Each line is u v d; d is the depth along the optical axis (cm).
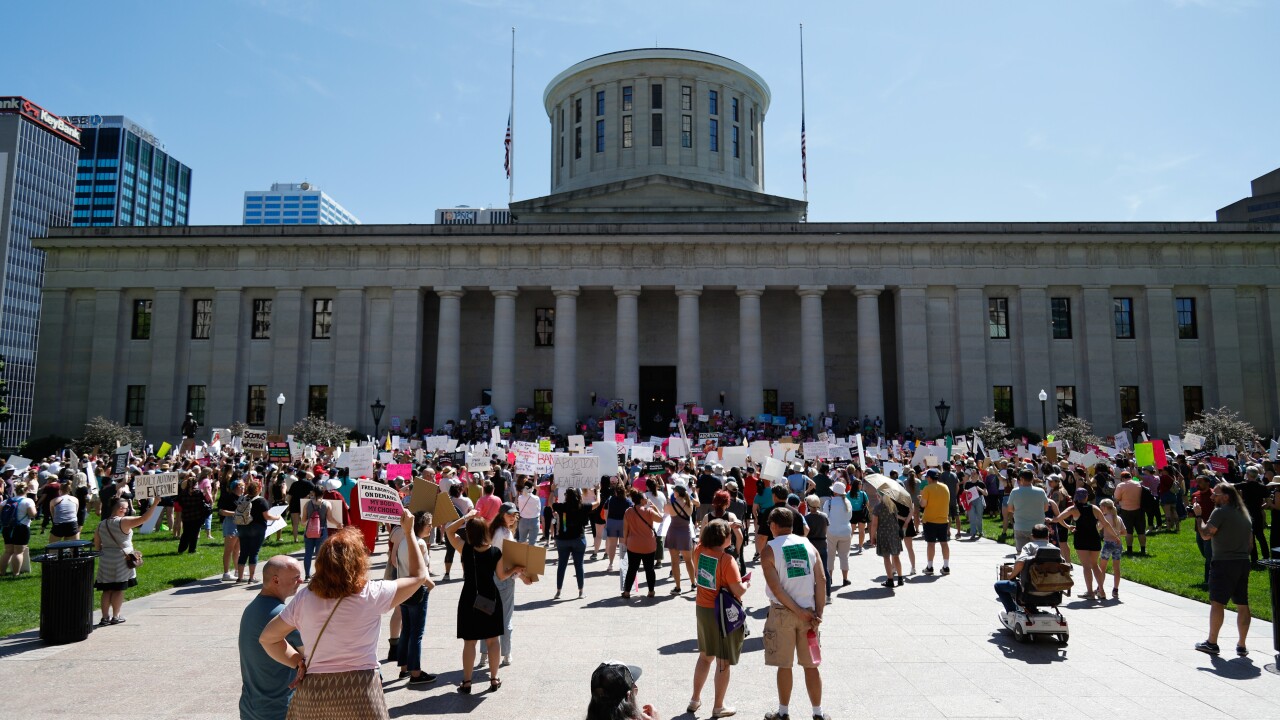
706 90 7425
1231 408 5659
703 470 2527
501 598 1112
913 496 2619
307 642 649
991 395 5722
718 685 978
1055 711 1005
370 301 5894
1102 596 1692
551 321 6338
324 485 1958
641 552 1706
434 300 6253
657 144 7256
